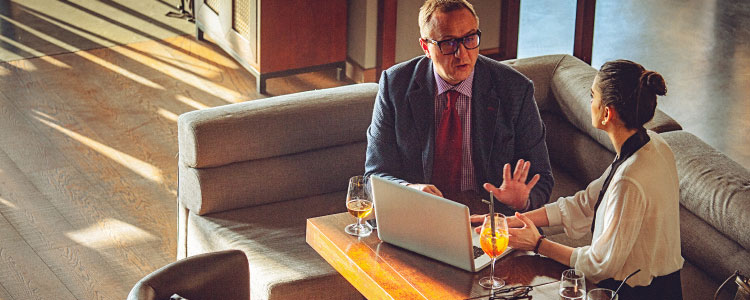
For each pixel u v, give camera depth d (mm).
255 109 3586
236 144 3480
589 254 2500
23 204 4336
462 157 3172
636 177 2418
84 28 6883
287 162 3594
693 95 5816
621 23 7070
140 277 3783
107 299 3611
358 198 2719
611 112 2455
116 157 4887
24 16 7074
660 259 2510
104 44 6582
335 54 5977
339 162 3680
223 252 2682
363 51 5855
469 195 3076
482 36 5902
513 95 3109
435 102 3127
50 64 6160
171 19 7188
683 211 3256
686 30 6938
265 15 5641
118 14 7238
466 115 3129
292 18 5723
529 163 2859
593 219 2607
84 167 4750
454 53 2904
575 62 4020
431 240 2561
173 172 4762
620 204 2428
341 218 2881
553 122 3979
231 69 6250
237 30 6016
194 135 3434
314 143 3629
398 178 3111
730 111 5602
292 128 3570
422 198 2510
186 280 2564
